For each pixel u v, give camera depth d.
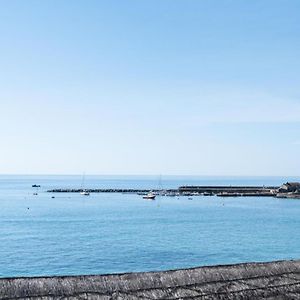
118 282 9.80
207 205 165.12
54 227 100.94
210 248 74.12
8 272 54.22
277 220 117.75
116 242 79.25
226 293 10.34
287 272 11.55
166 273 10.41
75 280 9.55
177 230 97.44
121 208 152.38
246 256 67.62
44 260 61.78
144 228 100.50
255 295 10.52
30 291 9.08
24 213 133.25
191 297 10.00
